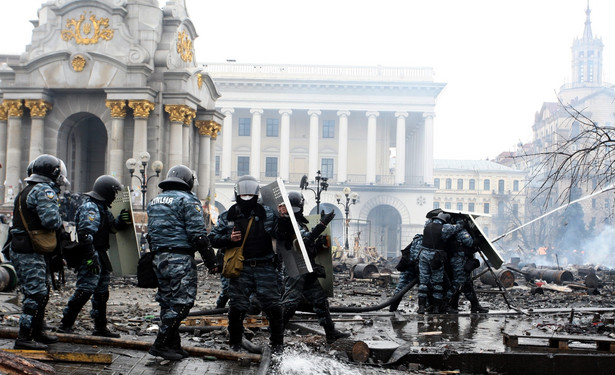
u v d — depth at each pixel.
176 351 6.82
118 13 31.09
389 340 8.44
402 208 75.81
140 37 31.66
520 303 16.11
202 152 35.50
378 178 80.06
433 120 76.75
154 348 6.70
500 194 111.25
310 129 76.62
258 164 76.50
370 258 44.59
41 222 6.63
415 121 82.19
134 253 8.25
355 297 17.25
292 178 79.50
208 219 33.31
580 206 78.81
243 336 8.35
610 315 13.11
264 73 78.25
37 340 7.02
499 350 7.90
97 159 35.59
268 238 7.18
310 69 78.69
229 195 75.94
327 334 8.59
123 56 30.88
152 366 6.46
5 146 32.00
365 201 75.81
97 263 7.39
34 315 6.73
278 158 80.62
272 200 7.34
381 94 76.75
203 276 22.97
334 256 38.22
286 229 7.14
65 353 6.42
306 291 8.58
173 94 31.38
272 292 7.25
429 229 12.15
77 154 34.22
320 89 76.62
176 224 6.77
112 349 7.09
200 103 33.81
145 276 6.75
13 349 6.63
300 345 8.09
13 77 31.78
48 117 31.75
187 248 6.80
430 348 7.95
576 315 12.96
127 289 16.73
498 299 17.17
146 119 30.59
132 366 6.40
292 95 76.69
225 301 10.41
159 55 31.66
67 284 16.55
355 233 68.75
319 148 80.44
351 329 9.76
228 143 76.94
